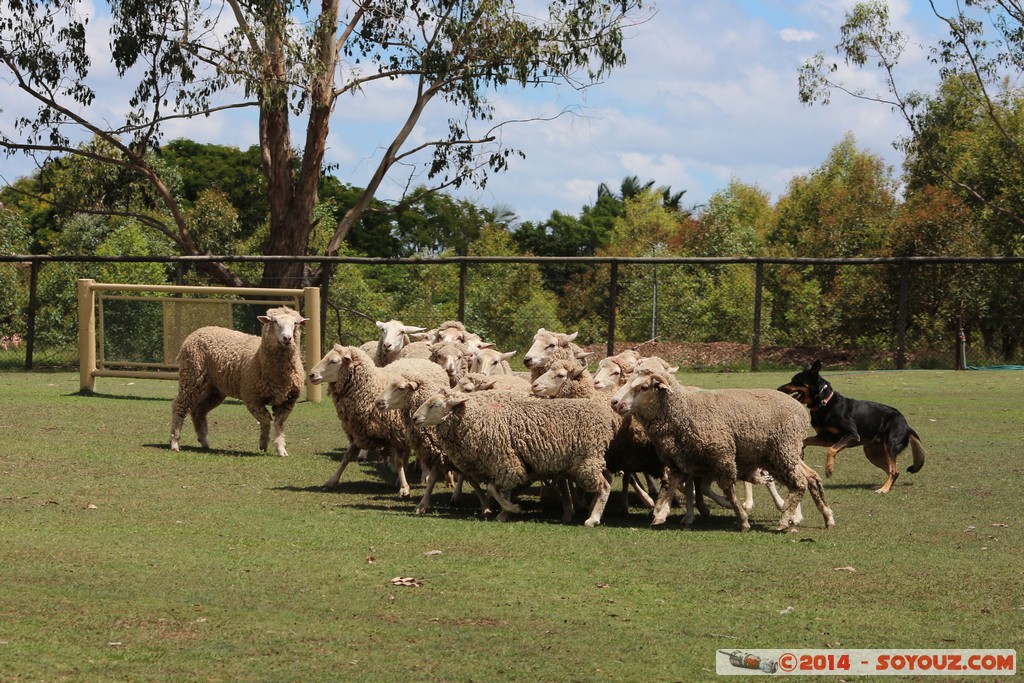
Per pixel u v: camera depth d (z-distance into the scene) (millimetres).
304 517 9641
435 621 6633
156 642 6145
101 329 19719
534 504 10836
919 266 28375
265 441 13609
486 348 13758
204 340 13539
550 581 7582
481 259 25000
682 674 5828
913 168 41344
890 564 8219
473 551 8422
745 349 27312
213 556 8055
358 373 11031
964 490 11695
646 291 28016
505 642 6270
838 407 11820
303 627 6461
